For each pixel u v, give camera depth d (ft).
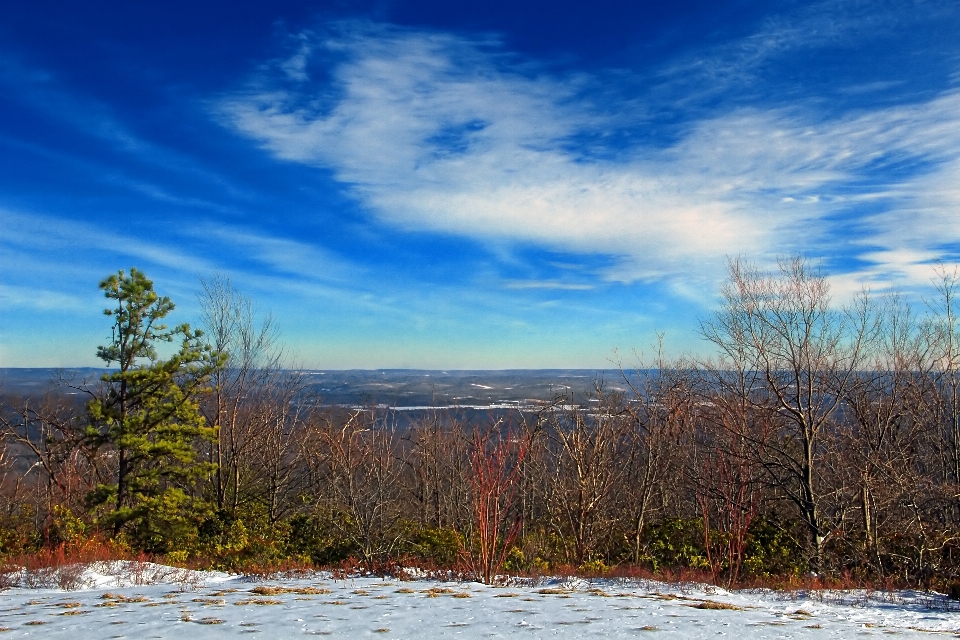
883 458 64.18
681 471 69.92
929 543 55.52
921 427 69.05
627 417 77.05
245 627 24.49
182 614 27.68
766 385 68.69
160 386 70.95
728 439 68.28
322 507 72.79
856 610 38.40
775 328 65.92
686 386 75.51
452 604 31.19
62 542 57.77
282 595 35.37
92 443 71.20
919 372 69.82
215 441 78.43
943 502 60.75
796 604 40.45
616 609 30.19
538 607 30.42
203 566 57.21
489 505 47.52
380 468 77.10
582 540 65.57
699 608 32.58
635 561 62.90
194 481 75.46
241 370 90.58
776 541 61.41
